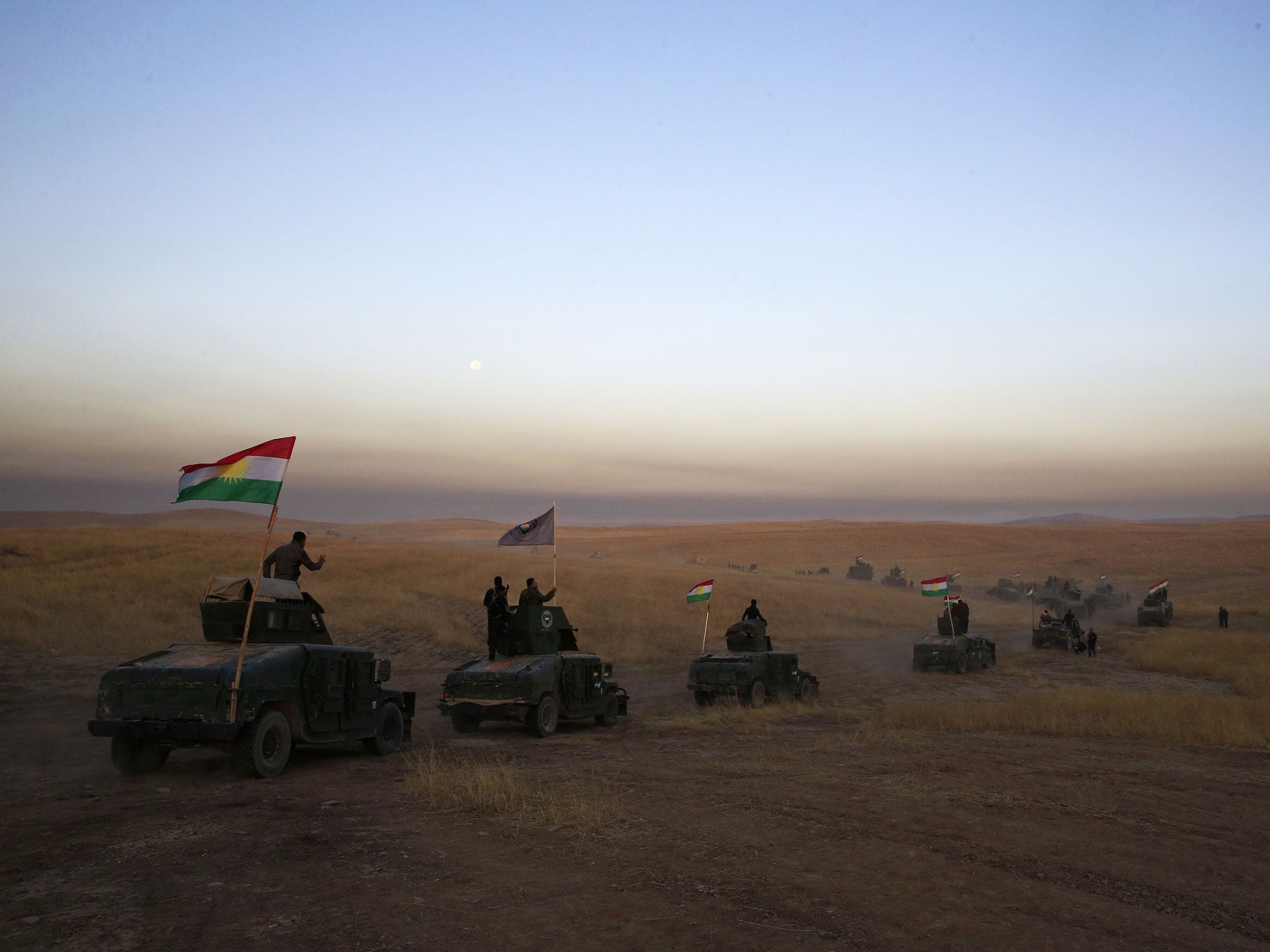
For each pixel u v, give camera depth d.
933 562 107.75
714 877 6.08
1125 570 98.62
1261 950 4.98
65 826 7.31
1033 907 5.61
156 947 4.66
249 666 9.57
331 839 6.96
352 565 43.59
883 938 5.00
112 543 44.41
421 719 16.19
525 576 44.28
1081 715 15.43
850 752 11.97
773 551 117.94
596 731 15.07
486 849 6.70
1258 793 9.30
